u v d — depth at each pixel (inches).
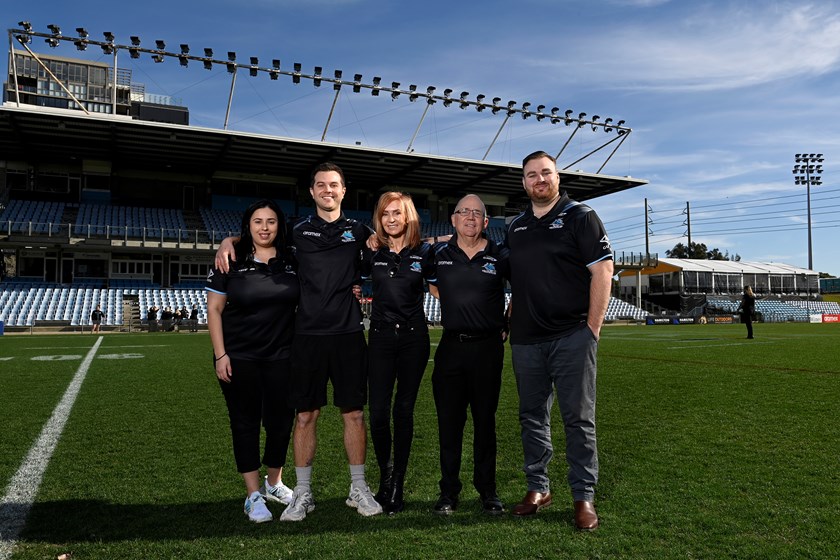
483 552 95.7
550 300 117.8
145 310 1004.6
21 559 94.1
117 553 96.3
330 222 124.4
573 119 1186.6
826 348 546.0
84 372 349.1
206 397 255.3
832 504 116.6
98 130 932.0
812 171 1964.8
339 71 991.6
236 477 139.5
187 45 902.4
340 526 109.0
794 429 187.2
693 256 3351.4
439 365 123.2
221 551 97.0
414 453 163.5
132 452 161.3
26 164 1109.1
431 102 1085.8
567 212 119.2
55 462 151.2
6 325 876.0
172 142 996.6
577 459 112.8
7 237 964.0
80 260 1092.5
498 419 210.8
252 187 1273.4
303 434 119.6
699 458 152.4
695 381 309.7
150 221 1144.8
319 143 1016.9
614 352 503.5
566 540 100.7
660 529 104.7
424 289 128.8
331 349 119.9
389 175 1243.8
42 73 1311.5
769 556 93.2
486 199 1462.8
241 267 119.3
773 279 1839.3
